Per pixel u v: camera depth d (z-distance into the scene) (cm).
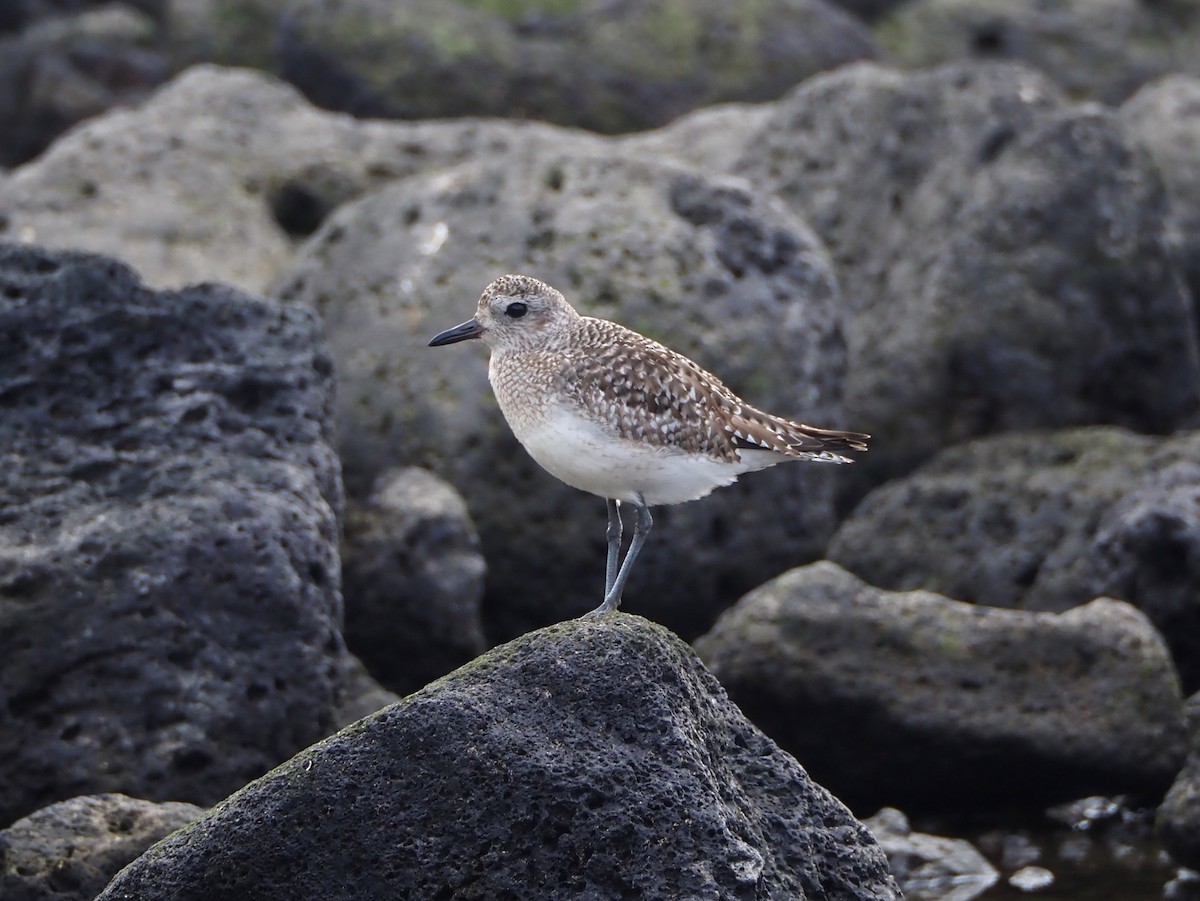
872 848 911
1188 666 1447
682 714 878
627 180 1653
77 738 1155
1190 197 2206
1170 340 1875
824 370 1611
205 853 854
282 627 1198
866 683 1302
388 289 1641
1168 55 3303
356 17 2842
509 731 855
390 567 1430
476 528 1544
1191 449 1594
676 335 1555
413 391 1581
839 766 1329
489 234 1636
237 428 1280
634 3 2992
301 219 1977
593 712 867
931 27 3344
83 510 1210
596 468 1033
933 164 1920
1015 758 1288
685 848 836
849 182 1967
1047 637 1316
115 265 1323
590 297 1568
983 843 1277
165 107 1984
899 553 1591
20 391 1267
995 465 1661
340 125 2044
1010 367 1809
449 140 2041
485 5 3038
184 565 1188
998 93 1919
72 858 1011
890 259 1908
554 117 2850
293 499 1243
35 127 3053
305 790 852
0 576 1170
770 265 1627
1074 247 1844
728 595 1570
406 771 851
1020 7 3362
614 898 833
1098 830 1292
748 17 2995
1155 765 1286
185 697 1170
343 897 844
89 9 3544
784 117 2047
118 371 1286
